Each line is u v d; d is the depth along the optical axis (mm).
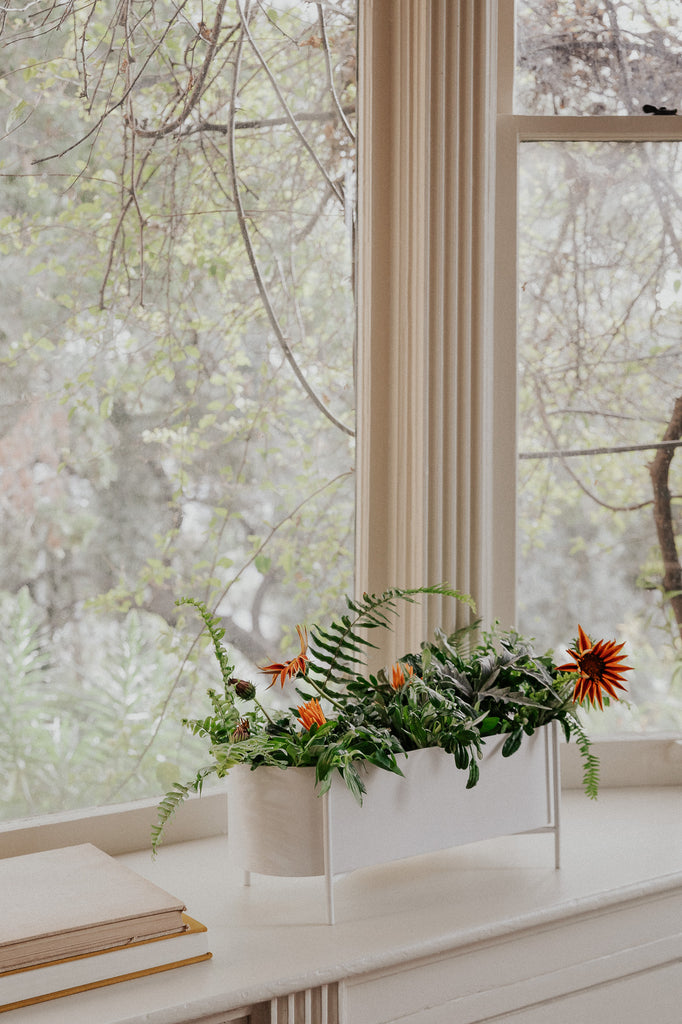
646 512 1682
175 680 1428
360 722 1154
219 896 1188
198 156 1418
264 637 1490
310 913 1133
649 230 1666
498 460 1601
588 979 1209
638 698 1681
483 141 1482
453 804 1165
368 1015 1054
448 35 1449
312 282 1510
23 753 1314
